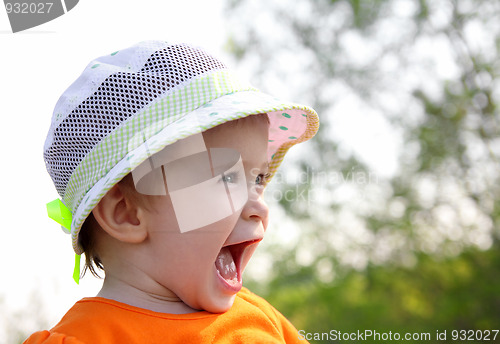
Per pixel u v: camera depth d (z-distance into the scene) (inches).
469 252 268.4
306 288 279.6
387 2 285.9
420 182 268.4
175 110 46.9
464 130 274.2
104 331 43.8
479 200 266.1
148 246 47.5
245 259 50.9
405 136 273.4
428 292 272.5
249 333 49.4
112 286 48.3
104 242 49.1
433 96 281.7
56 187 51.4
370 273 275.0
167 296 48.3
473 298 260.5
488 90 276.5
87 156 47.1
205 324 47.3
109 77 48.2
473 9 278.2
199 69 49.9
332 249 271.4
